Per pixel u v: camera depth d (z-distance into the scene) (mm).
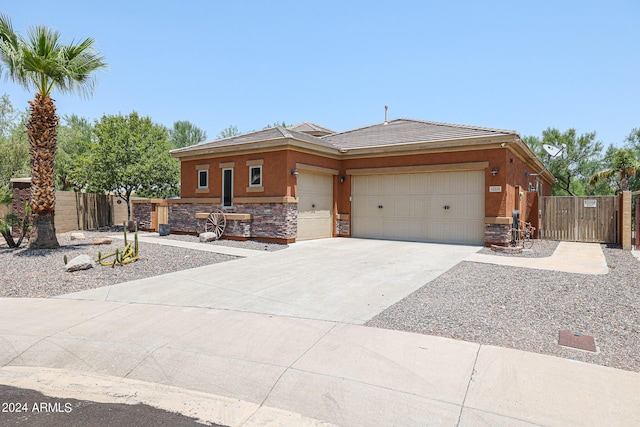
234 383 3984
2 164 21625
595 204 15641
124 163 20188
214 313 6129
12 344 4973
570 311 6105
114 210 22781
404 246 13750
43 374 4285
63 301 6844
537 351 4625
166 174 20969
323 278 8555
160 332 5316
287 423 3301
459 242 14445
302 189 15148
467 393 3660
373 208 16312
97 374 4258
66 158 24562
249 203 15172
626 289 7434
